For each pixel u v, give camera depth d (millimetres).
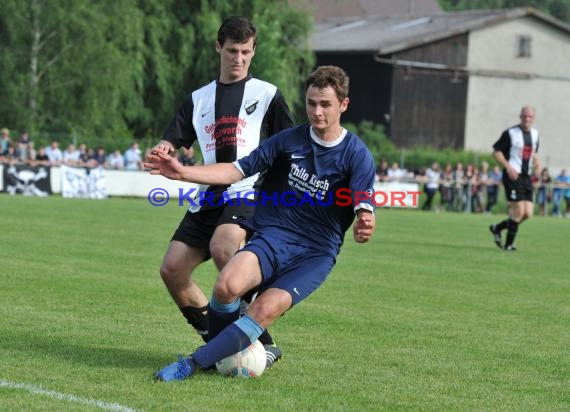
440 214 72875
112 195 69688
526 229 57750
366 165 14266
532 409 13609
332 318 21000
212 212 15898
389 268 31562
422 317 21703
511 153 40375
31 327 17969
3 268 26156
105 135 86125
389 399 13695
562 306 24562
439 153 94688
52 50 84062
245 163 14578
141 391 13320
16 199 58969
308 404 13125
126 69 85875
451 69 115375
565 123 124750
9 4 80812
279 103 16609
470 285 28031
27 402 12492
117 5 86375
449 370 16047
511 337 19656
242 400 13141
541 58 122438
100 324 18734
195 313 16219
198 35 93312
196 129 16625
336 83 14094
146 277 25859
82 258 29500
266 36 92625
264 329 14352
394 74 112062
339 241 14883
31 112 81875
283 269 14469
